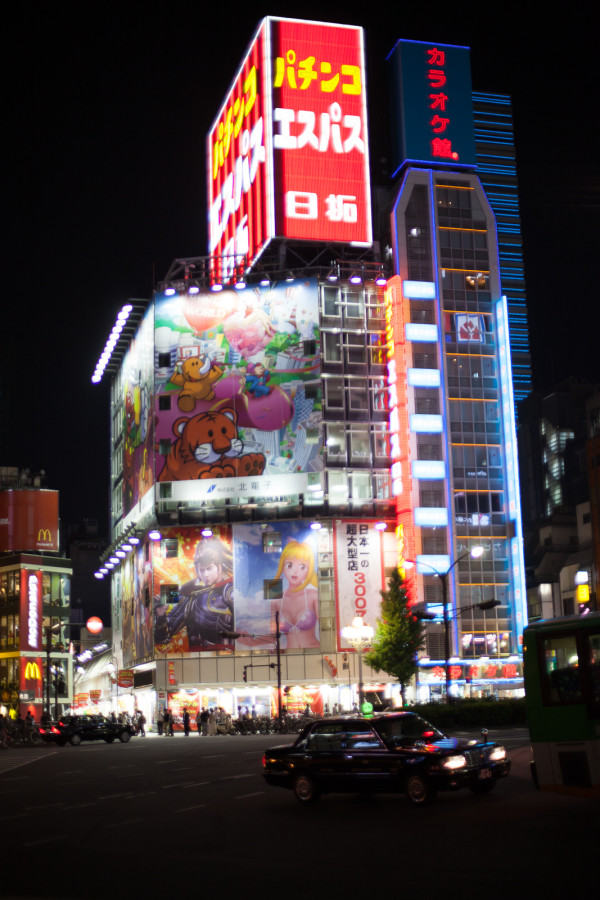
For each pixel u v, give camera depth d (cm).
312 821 1795
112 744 5369
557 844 1389
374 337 9231
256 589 8656
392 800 2059
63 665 10738
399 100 10206
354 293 9275
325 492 8706
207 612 8681
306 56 9612
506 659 8812
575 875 1171
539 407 16375
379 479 8925
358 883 1198
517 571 9000
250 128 9944
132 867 1374
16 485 12050
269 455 8838
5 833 1767
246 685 8506
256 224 9619
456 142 10200
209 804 2119
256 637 8450
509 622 8944
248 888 1195
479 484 9156
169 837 1653
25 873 1345
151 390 9244
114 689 10488
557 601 11862
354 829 1664
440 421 9162
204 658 8631
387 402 9125
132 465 10012
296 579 8619
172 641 8681
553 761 1669
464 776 1873
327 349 9056
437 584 8806
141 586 9356
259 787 2445
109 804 2188
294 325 9056
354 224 9456
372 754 1948
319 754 2019
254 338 9075
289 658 8500
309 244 9600
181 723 8481
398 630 6825
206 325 9131
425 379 9200
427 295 9444
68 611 10975
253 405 8944
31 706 10256
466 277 9638
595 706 1628
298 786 2039
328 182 9475
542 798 1908
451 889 1129
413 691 8531
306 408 8875
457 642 8750
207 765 3253
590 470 11669
